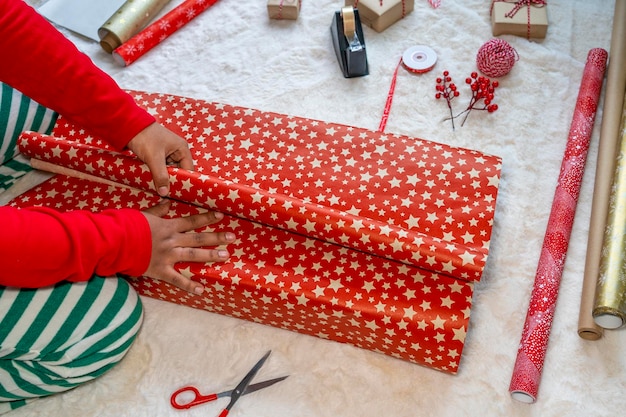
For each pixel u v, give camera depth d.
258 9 1.67
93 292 1.08
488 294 1.21
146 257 1.05
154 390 1.16
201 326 1.23
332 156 1.23
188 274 1.12
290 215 1.10
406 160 1.22
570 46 1.53
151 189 1.18
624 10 1.48
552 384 1.12
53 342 1.05
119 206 1.23
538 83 1.47
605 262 1.13
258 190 1.13
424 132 1.43
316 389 1.14
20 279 0.93
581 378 1.12
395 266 1.11
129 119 1.12
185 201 1.19
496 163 1.20
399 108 1.46
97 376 1.16
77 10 1.70
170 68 1.59
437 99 1.47
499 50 1.44
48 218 0.95
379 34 1.59
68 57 1.07
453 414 1.11
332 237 1.09
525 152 1.38
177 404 1.14
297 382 1.15
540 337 1.12
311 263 1.12
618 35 1.45
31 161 1.27
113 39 1.60
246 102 1.51
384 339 1.11
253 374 1.15
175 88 1.55
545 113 1.43
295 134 1.27
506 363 1.14
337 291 1.08
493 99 1.46
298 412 1.12
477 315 1.19
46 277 0.96
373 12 1.55
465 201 1.17
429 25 1.59
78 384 1.15
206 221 1.17
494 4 1.55
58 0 1.73
